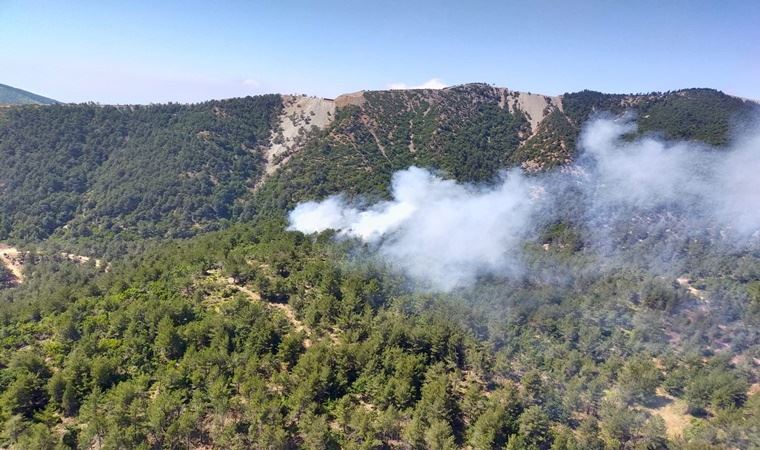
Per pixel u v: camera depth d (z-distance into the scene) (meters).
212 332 102.50
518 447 82.69
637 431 90.56
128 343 99.88
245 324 105.56
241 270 132.00
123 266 176.50
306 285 129.88
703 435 90.38
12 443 76.69
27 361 90.50
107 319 109.62
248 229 192.12
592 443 86.19
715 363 116.56
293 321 115.25
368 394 94.88
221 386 87.44
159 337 98.62
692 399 102.00
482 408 92.44
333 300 118.50
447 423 86.19
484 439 83.44
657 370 111.44
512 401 93.50
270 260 139.00
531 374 100.31
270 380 95.12
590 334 124.88
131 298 121.69
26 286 189.38
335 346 104.25
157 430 79.50
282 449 79.19
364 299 124.38
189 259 146.62
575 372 110.94
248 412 83.69
